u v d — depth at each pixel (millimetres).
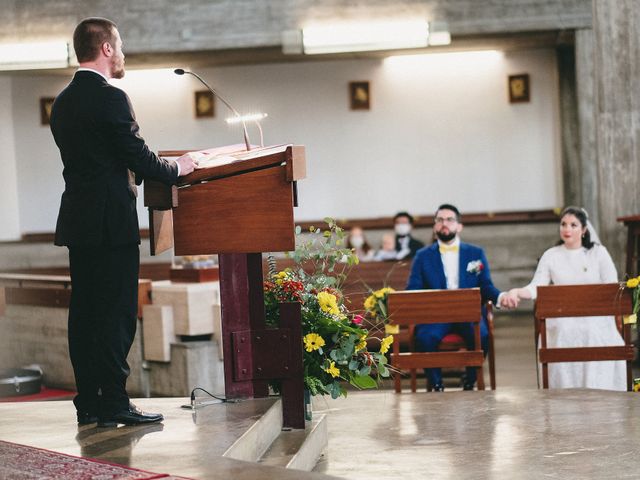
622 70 11836
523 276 18359
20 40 15727
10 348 11203
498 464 5594
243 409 5184
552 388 8266
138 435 4613
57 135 4625
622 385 8477
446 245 9383
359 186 18531
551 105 18156
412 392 8234
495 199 18359
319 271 6641
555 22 15344
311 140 18547
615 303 8117
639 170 11891
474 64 18266
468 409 7324
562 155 17953
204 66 18156
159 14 15594
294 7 15523
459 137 18375
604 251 8898
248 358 5496
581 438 6184
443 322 8180
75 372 4887
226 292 5488
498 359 12188
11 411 5402
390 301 8203
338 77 18453
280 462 4836
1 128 18344
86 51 4621
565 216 8898
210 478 3885
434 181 18453
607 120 11914
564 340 8523
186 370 9953
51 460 4148
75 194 4578
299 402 5520
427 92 18375
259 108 18484
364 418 7188
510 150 18266
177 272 10461
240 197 4930
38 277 11117
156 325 10172
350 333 6047
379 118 18453
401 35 15477
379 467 5641
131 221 4617
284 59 17812
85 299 4793
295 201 5062
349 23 15492
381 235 18391
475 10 15430
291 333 5492
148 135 18438
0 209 18359
